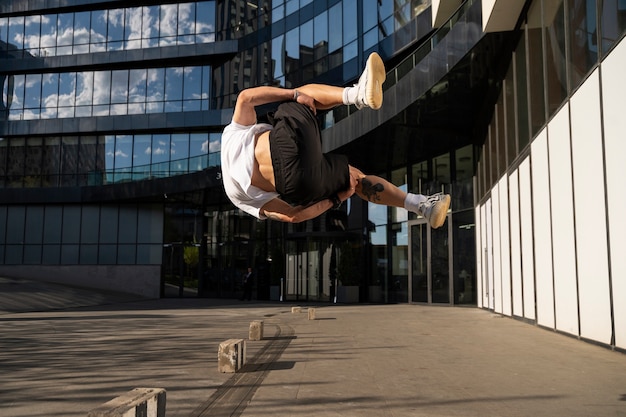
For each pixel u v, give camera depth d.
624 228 9.09
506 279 17.94
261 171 3.07
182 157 39.66
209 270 39.84
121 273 39.75
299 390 6.72
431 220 3.28
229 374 7.86
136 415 3.41
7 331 14.61
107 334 13.78
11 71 41.59
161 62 40.31
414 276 26.62
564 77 11.98
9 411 5.69
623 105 9.02
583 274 11.00
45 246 40.97
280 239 35.50
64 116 41.28
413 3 23.53
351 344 11.38
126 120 39.53
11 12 42.22
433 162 26.47
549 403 6.02
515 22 15.45
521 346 10.78
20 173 41.44
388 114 21.66
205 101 39.56
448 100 20.34
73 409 5.77
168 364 8.82
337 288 30.34
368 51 26.92
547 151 13.23
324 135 27.06
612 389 6.76
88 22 41.69
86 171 40.75
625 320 9.16
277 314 21.22
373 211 30.16
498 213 19.02
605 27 9.66
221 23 39.41
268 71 35.00
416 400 6.17
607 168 9.72
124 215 40.94
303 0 32.50
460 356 9.58
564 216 12.09
